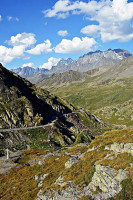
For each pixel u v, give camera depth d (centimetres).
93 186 2652
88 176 2912
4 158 7431
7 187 4500
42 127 14162
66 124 17475
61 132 14600
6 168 5988
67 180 3164
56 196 2861
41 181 3875
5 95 15100
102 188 2536
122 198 2256
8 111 13962
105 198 2367
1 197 3978
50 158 5381
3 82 15875
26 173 5081
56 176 3762
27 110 15088
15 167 5766
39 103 17912
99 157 3366
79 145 5966
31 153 7769
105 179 2575
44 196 3059
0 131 12244
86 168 3206
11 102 14800
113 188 2412
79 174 3188
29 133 13162
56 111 18900
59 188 3014
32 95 18412
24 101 15475
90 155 3688
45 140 12912
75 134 15962
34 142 12506
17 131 12838
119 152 3175
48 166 4866
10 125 13388
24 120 14350
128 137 3416
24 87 18862
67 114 19375
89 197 2505
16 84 18088
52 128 14425
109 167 2748
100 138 4378
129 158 2805
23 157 7094
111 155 3159
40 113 16225
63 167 4044
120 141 3375
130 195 2261
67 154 5081
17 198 3634
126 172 2494
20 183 4419
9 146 11262
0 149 10006
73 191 2773
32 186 3931
